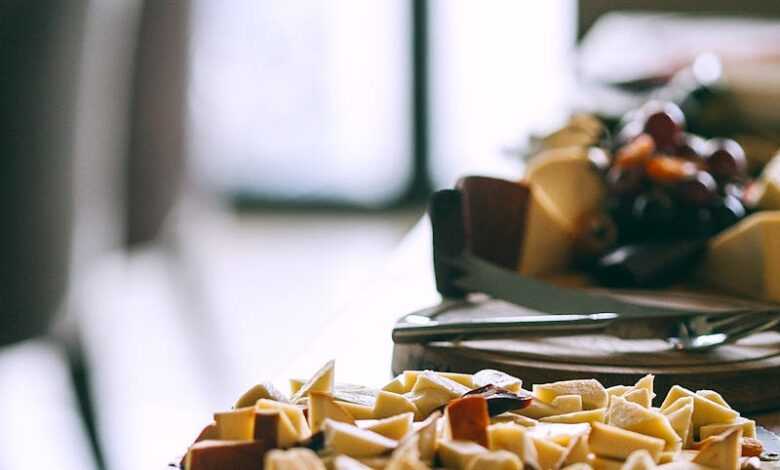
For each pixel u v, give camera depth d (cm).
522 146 141
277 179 466
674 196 113
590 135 134
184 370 247
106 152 180
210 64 451
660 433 72
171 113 204
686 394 78
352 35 455
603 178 116
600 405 76
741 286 110
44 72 164
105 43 174
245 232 431
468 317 100
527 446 64
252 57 457
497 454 61
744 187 119
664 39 209
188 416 229
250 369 273
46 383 244
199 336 238
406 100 458
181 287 228
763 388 89
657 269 111
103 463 183
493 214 111
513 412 76
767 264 108
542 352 92
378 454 64
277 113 462
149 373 247
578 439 68
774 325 92
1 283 165
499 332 91
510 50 445
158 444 214
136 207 203
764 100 146
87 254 177
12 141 163
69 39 166
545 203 116
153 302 267
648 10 303
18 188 164
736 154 119
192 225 228
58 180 169
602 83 166
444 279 103
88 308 177
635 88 161
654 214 113
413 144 461
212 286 239
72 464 202
